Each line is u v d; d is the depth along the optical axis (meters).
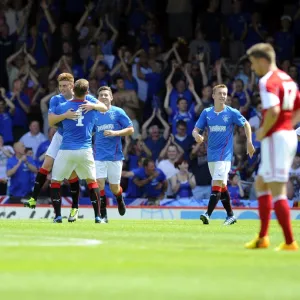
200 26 89.12
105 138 54.31
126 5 89.38
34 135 75.31
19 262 21.95
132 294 15.91
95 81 81.19
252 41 90.50
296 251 26.88
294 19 94.69
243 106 82.38
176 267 21.16
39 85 81.94
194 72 84.44
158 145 77.88
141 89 84.00
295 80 88.69
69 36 84.25
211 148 52.88
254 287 17.22
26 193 73.69
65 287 16.88
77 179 51.47
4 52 83.62
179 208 74.12
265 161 27.47
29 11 85.56
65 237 33.53
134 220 62.88
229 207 53.91
